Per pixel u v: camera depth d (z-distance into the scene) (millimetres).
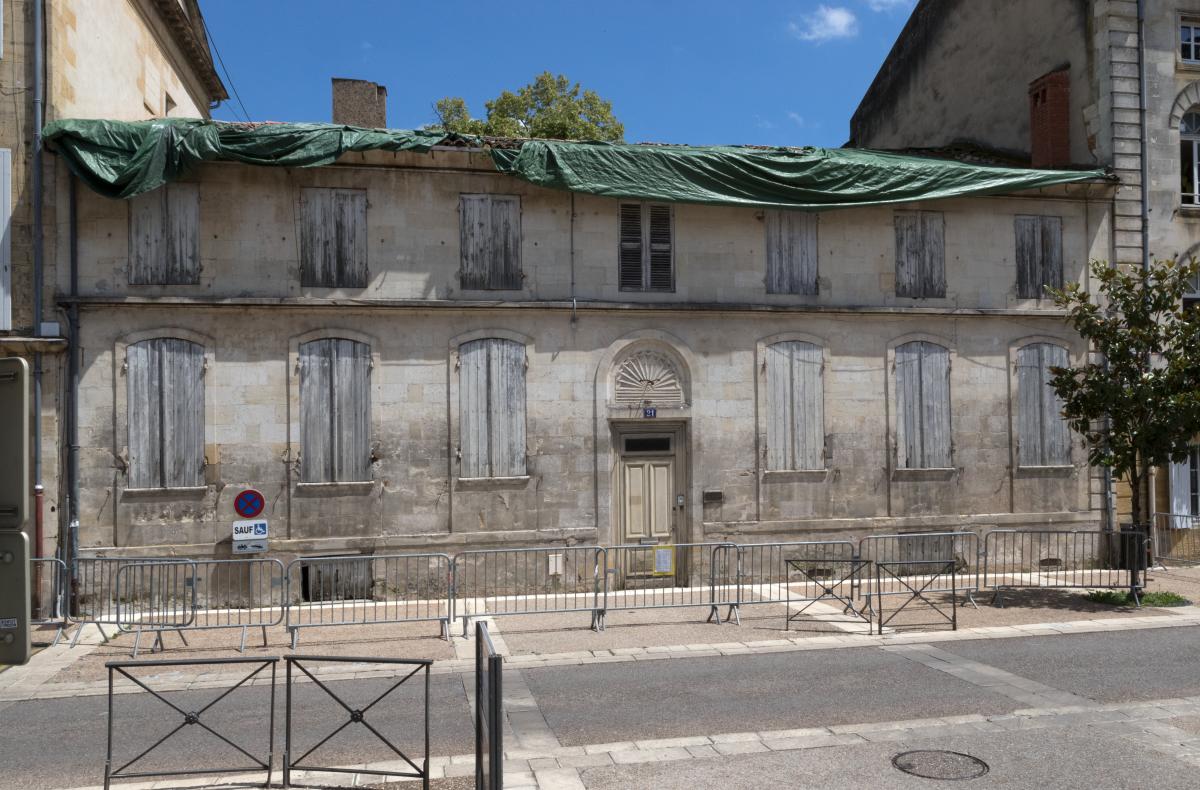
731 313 14984
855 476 15398
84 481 12844
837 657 10242
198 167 13344
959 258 15906
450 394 14031
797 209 14992
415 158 13938
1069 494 16203
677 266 14859
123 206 13086
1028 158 18609
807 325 15320
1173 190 16734
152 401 13102
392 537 13766
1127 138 16516
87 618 11875
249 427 13414
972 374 15930
